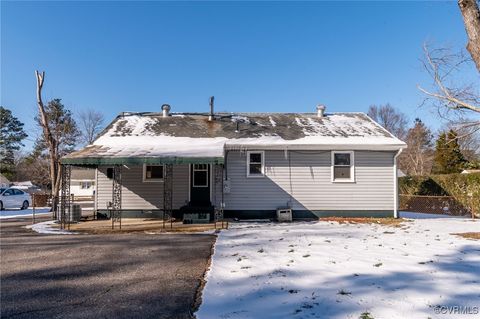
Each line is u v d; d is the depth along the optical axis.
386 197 15.61
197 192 15.57
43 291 5.57
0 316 4.55
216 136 16.12
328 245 8.88
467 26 6.13
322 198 15.56
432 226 12.91
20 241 10.15
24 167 53.97
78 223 14.18
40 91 20.45
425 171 45.41
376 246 8.70
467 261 7.09
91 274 6.55
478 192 17.80
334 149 15.38
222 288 5.63
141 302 5.07
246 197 15.50
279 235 10.71
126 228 12.76
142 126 17.36
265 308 4.75
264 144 15.25
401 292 5.25
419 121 46.84
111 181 15.83
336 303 4.86
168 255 8.16
